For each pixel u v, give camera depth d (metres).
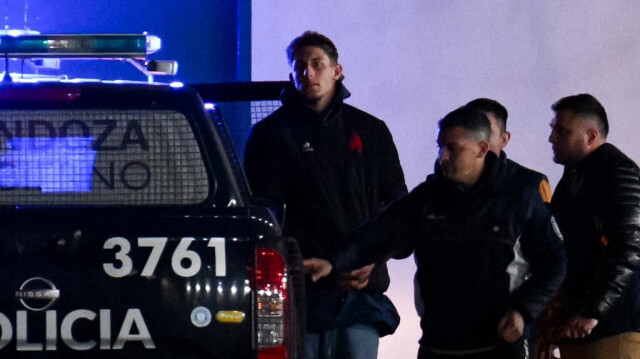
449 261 19.55
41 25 34.53
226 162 17.06
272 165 23.08
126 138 17.05
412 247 20.44
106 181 17.00
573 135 21.98
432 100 32.34
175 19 34.94
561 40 31.86
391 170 23.80
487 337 19.53
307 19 33.00
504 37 32.06
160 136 17.05
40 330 16.19
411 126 32.41
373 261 20.34
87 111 17.06
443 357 19.72
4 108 17.00
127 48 18.83
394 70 32.50
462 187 19.61
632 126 31.66
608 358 21.47
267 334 16.39
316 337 22.92
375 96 32.59
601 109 22.11
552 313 22.11
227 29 35.09
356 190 23.16
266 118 23.45
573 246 21.88
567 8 31.86
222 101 24.62
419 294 20.05
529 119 32.00
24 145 17.00
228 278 16.39
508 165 19.81
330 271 20.05
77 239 16.30
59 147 17.02
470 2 32.22
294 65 23.14
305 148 23.03
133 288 16.30
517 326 19.14
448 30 32.31
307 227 23.09
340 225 22.98
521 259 19.66
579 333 20.92
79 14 34.62
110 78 34.56
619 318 21.38
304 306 17.44
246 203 18.14
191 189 16.97
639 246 21.14
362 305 22.84
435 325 19.75
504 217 19.39
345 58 32.75
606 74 31.73
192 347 16.38
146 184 17.00
